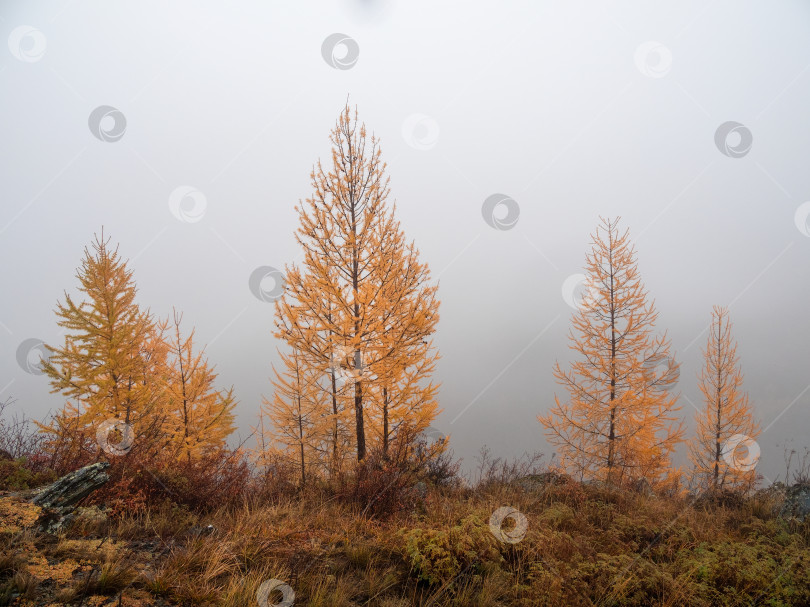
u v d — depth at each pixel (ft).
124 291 29.30
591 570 13.20
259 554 13.50
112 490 16.63
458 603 11.73
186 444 31.63
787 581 12.74
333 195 28.73
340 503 20.59
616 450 40.01
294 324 26.86
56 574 10.46
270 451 37.06
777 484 24.98
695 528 17.72
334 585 12.28
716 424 44.27
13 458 20.88
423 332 28.17
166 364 34.86
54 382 26.73
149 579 11.12
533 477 29.76
